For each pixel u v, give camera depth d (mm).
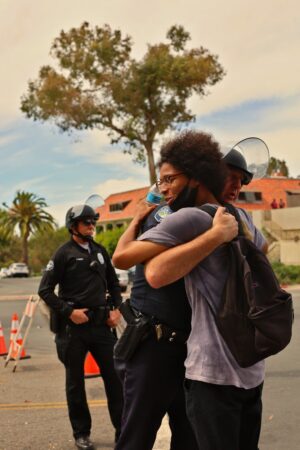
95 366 8227
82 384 5266
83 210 5492
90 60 45469
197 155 2988
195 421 2855
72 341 5246
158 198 3277
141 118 47031
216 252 2855
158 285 2840
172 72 44938
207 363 2805
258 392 2912
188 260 2781
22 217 85938
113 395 5152
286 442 5273
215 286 2838
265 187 63969
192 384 2869
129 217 70188
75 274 5363
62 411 6480
